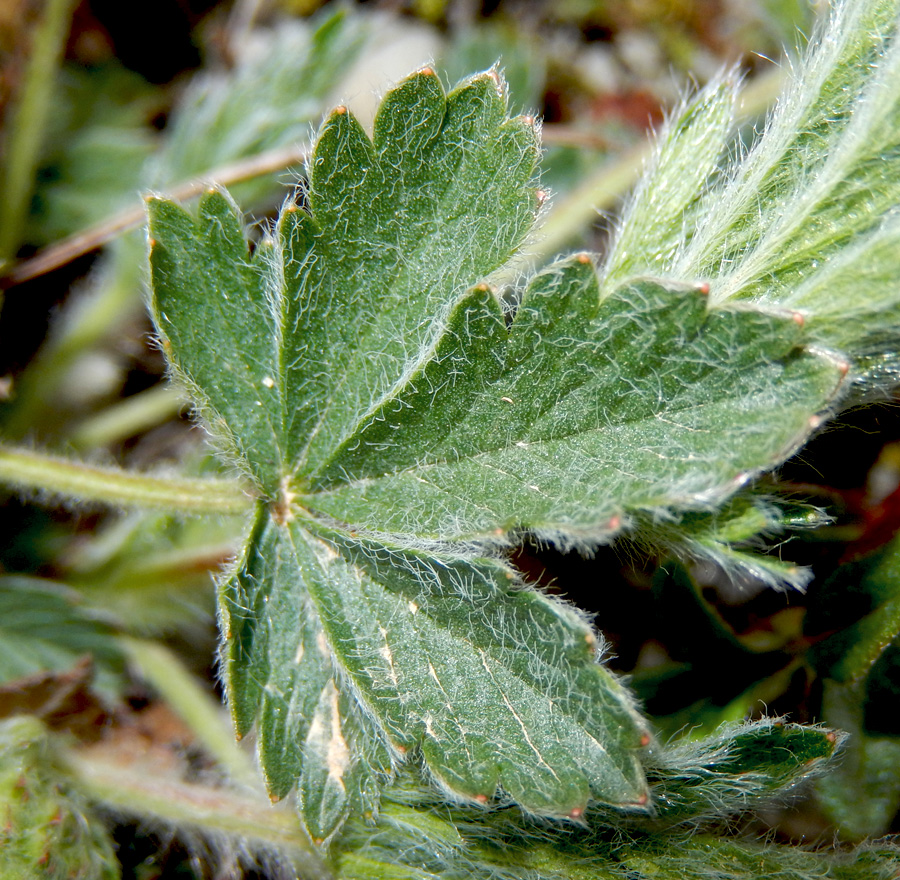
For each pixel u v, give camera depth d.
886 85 0.08
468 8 0.11
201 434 0.10
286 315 0.09
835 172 0.08
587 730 0.08
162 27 0.11
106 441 0.10
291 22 0.11
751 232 0.08
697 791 0.08
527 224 0.09
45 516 0.10
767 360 0.08
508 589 0.08
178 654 0.10
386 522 0.08
